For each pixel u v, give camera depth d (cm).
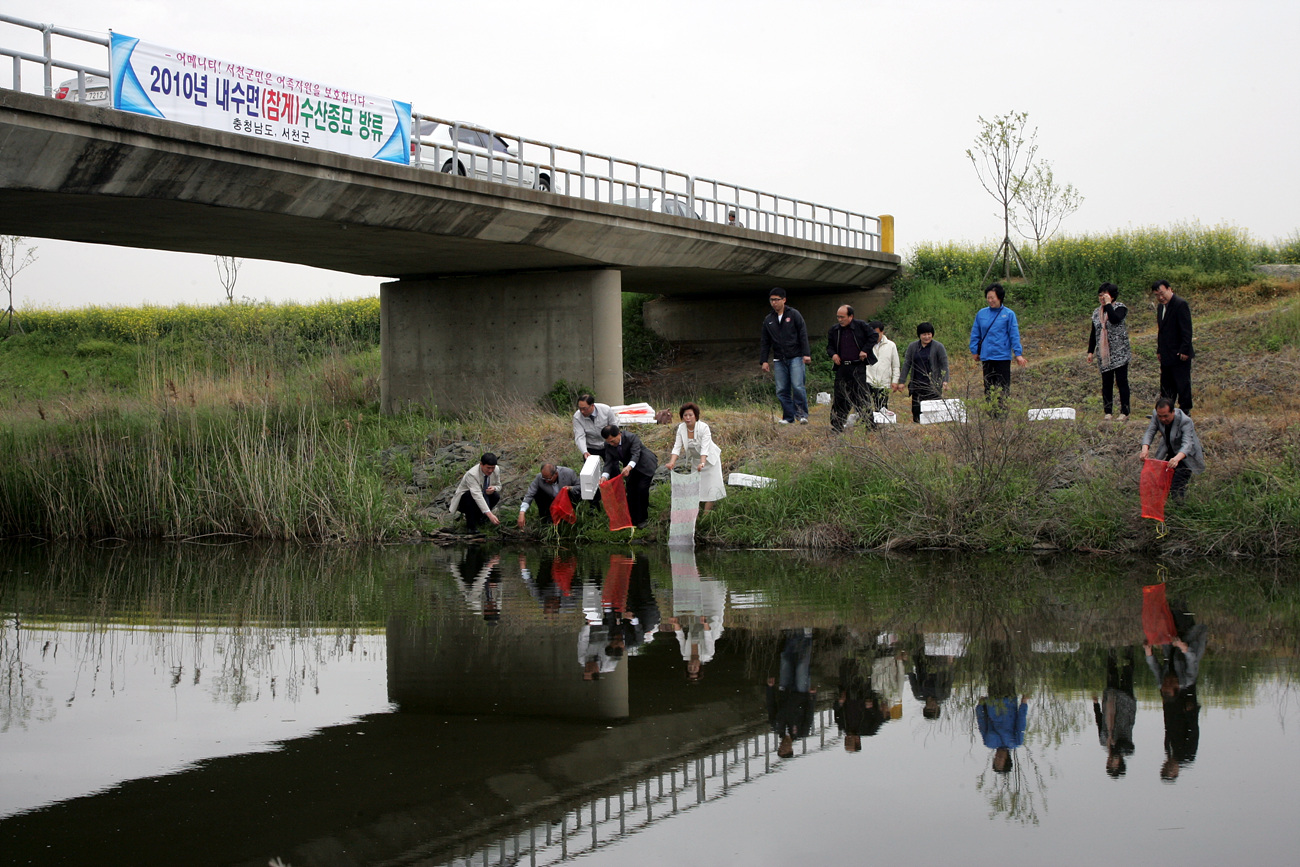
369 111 1608
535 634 788
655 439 1592
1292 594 889
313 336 3409
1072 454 1247
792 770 493
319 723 574
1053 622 788
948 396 1422
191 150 1356
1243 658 668
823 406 1905
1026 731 538
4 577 1127
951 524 1190
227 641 789
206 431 1652
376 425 1909
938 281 3075
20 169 1223
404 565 1192
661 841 414
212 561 1251
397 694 629
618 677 658
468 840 420
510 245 1925
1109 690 602
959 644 723
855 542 1233
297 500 1477
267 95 1458
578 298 2198
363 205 1617
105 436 1641
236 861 402
